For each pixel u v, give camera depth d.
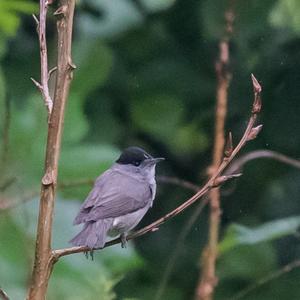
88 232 9.05
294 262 11.81
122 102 13.97
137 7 13.37
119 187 9.91
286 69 13.54
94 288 9.80
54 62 13.45
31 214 9.84
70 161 10.69
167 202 14.23
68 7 7.17
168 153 14.52
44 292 7.09
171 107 13.99
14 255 9.65
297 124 13.59
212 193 10.12
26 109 10.47
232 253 12.27
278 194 13.53
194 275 13.65
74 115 10.85
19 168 10.03
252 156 10.51
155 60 13.88
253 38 13.34
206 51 13.88
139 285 13.43
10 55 13.50
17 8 9.84
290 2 12.43
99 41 12.93
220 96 10.16
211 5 12.92
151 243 13.93
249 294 12.46
